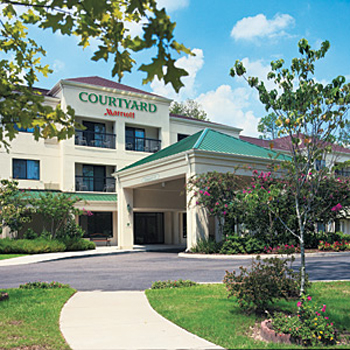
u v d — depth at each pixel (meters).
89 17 3.73
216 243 19.17
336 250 19.23
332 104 6.52
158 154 25.16
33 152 28.44
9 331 6.22
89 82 32.28
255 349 5.20
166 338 5.83
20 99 4.81
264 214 18.33
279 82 6.88
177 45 2.91
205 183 18.94
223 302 8.12
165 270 14.27
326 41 6.54
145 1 3.08
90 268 15.72
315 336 5.46
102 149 30.81
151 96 33.38
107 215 30.88
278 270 7.36
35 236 24.94
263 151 23.91
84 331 6.26
